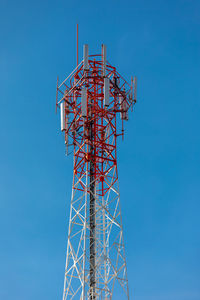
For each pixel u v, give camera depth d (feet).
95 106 269.44
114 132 269.23
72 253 242.78
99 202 253.85
